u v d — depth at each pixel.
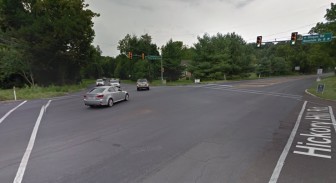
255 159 5.47
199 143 6.71
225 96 19.16
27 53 30.36
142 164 5.31
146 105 14.61
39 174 4.89
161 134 7.75
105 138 7.44
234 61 55.31
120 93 16.39
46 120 10.62
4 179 4.70
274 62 75.06
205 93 21.88
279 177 4.54
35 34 29.92
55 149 6.49
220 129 8.27
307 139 7.00
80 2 37.50
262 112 11.66
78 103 17.12
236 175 4.66
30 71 32.50
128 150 6.26
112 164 5.35
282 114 11.12
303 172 4.75
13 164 5.45
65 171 5.02
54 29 30.66
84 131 8.40
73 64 38.81
